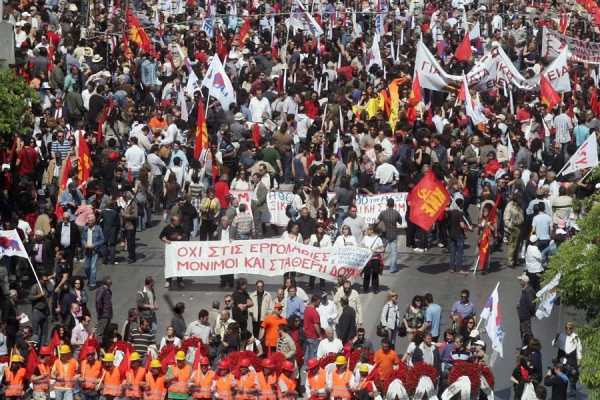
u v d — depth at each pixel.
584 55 89.75
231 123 73.44
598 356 49.31
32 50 80.62
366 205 66.81
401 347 58.44
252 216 64.38
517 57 92.94
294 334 55.44
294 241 61.66
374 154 69.50
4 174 66.44
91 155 70.44
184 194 65.56
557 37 90.19
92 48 84.06
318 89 82.75
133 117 75.62
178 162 70.00
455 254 64.62
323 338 55.97
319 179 67.06
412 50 90.94
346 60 87.25
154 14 96.50
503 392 55.66
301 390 55.56
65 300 58.22
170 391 53.41
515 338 59.72
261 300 57.44
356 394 52.69
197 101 75.44
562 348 54.50
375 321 60.31
